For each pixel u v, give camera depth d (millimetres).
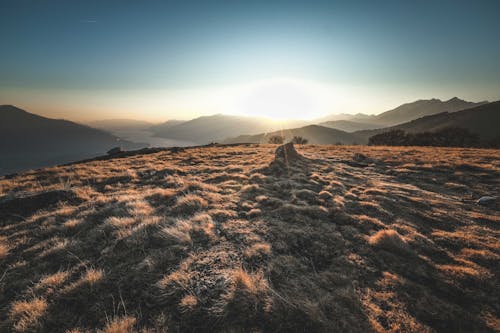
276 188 12500
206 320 4156
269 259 5980
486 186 13766
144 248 6297
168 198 10383
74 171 16906
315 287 5035
